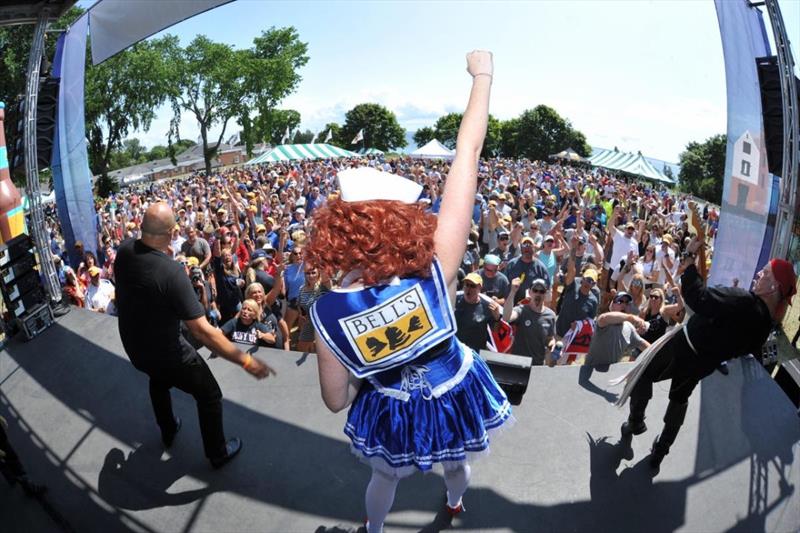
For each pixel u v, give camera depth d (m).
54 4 3.98
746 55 3.63
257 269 6.34
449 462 1.41
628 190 20.84
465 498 2.08
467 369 1.33
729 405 2.58
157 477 2.25
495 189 16.98
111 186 40.09
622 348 3.66
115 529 2.01
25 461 2.35
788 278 2.01
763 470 2.14
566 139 67.06
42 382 2.97
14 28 27.31
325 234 1.06
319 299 1.09
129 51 37.88
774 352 3.40
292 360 3.11
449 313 1.12
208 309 5.82
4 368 3.12
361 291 1.05
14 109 4.06
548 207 11.78
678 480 2.15
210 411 2.19
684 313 4.52
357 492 2.15
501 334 4.39
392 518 1.98
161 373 2.11
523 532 1.94
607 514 2.02
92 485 2.21
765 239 3.60
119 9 3.99
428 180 15.78
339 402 1.18
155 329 2.03
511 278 6.29
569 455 2.32
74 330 3.53
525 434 2.44
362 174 1.10
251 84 43.78
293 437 2.47
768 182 3.60
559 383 2.84
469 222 1.16
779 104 3.50
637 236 9.41
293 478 2.23
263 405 2.70
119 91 38.19
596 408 2.64
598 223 10.98
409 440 1.27
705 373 2.12
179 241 8.74
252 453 2.38
